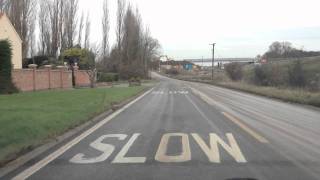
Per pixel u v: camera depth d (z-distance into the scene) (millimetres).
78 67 74750
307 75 60750
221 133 16406
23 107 24266
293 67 61219
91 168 10383
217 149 12812
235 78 99375
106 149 13008
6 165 10883
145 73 126875
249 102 36031
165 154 12047
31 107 24312
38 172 10070
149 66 144125
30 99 31750
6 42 40812
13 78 44188
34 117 19047
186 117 22641
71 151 12719
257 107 30609
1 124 16688
